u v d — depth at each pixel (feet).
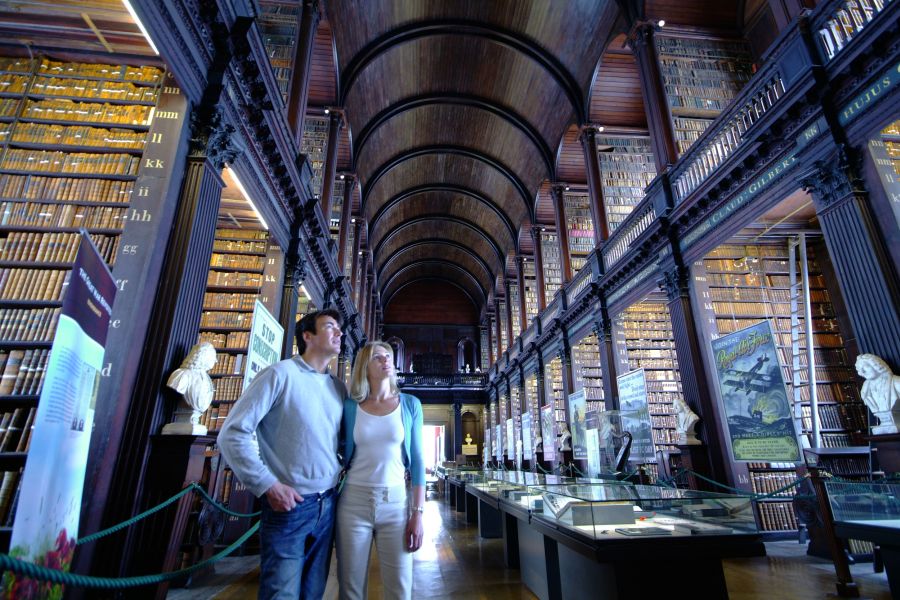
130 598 9.41
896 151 14.25
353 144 44.11
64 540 4.82
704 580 7.10
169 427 10.65
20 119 13.16
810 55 15.19
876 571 13.56
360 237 51.80
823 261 24.25
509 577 13.58
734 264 24.22
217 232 21.66
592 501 7.43
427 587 12.68
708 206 21.26
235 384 18.20
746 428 17.67
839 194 14.39
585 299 34.19
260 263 21.29
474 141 52.85
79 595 8.90
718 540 7.06
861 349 13.28
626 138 36.76
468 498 26.22
